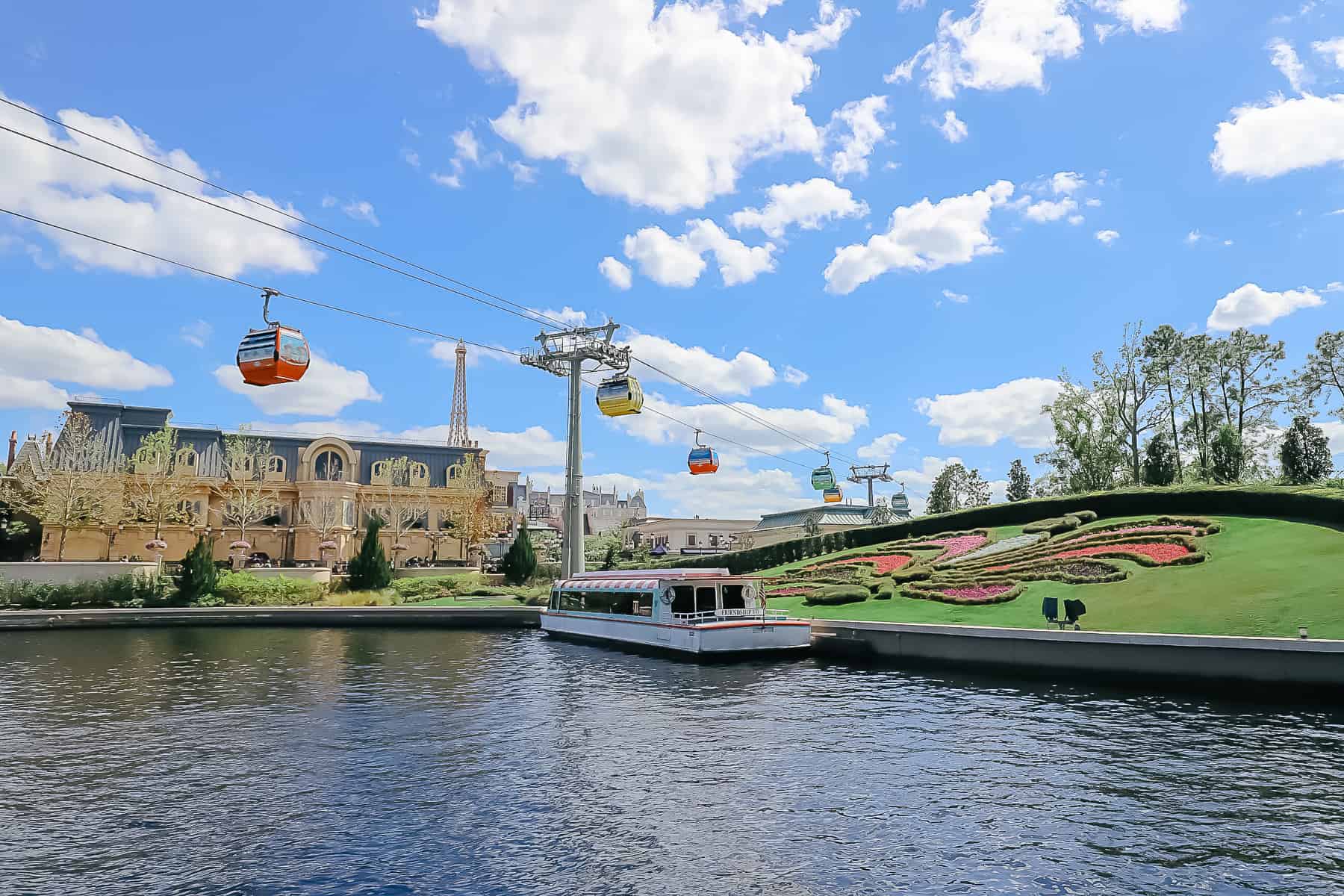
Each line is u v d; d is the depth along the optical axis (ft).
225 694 83.82
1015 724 66.74
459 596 207.10
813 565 181.98
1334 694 72.08
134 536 241.96
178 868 38.14
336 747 60.34
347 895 35.27
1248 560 116.57
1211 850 39.63
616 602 132.98
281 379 86.94
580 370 179.63
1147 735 62.34
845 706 75.46
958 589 132.16
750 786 50.29
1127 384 232.53
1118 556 133.59
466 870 37.88
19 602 171.32
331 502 263.70
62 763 56.13
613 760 56.54
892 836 41.83
